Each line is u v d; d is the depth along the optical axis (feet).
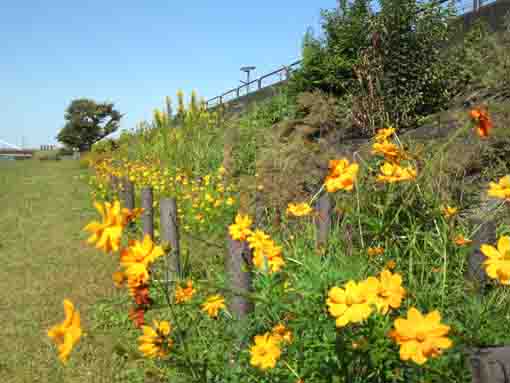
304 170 18.75
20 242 24.38
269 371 6.06
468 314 6.12
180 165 32.09
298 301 6.21
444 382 4.85
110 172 38.22
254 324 7.29
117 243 4.28
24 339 12.42
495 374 3.65
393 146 7.51
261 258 6.89
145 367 9.35
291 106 31.30
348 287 4.09
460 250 7.72
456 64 26.12
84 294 15.47
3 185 54.34
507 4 27.32
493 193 6.03
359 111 25.76
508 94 19.65
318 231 9.77
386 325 5.10
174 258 11.65
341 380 5.09
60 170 77.05
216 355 7.04
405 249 7.45
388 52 26.30
